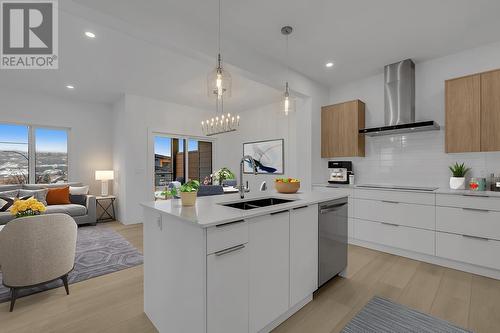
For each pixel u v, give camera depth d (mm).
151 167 5172
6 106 4488
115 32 2633
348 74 3830
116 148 5285
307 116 4027
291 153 5266
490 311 1880
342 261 2439
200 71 3691
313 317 1820
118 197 5145
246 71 2922
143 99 5059
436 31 2654
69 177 5168
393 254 3141
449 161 3174
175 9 2234
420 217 2896
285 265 1767
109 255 3154
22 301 2078
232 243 1395
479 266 2531
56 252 2109
